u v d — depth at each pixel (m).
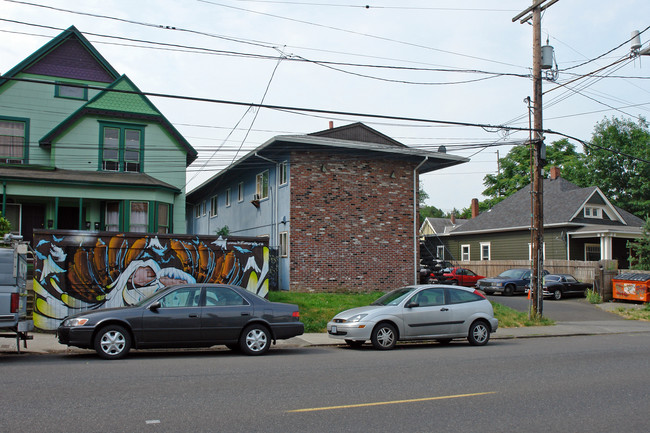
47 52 25.41
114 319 11.20
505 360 11.59
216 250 17.53
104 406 6.96
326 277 23.69
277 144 23.70
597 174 52.22
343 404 7.32
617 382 9.16
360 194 24.64
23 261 11.58
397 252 25.11
